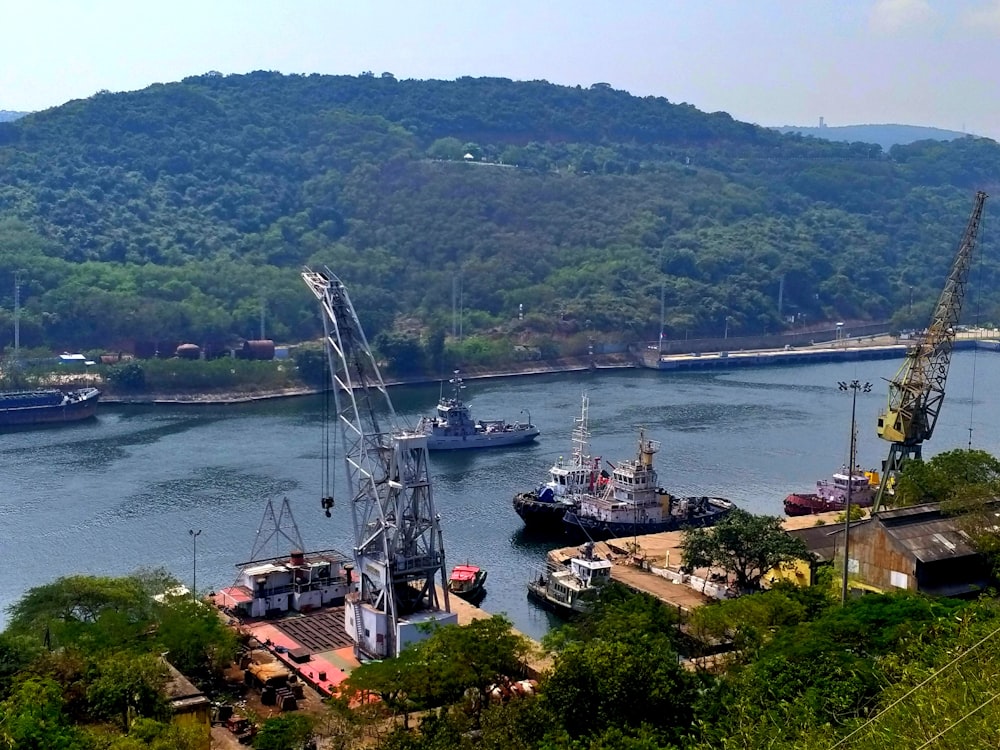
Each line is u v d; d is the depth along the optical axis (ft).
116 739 313.12
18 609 441.68
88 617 437.58
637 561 590.96
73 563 607.78
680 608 496.64
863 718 285.23
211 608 463.83
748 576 541.34
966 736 226.38
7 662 369.91
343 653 464.65
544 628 522.47
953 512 523.29
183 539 651.25
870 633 368.68
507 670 365.40
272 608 513.86
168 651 415.44
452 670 354.13
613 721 310.45
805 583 512.63
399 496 470.39
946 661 272.31
